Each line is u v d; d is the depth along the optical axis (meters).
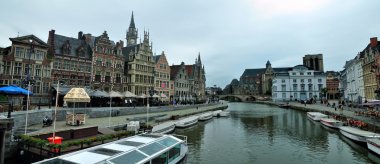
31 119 23.98
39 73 38.41
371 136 22.73
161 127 29.22
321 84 111.69
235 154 21.61
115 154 13.59
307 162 19.47
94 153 13.77
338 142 26.19
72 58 44.09
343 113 40.47
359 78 64.06
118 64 53.09
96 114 33.81
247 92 175.62
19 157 16.41
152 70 62.16
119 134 20.22
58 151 15.16
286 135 30.52
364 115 35.41
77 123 25.09
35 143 15.63
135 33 105.06
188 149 23.12
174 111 50.78
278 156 21.06
